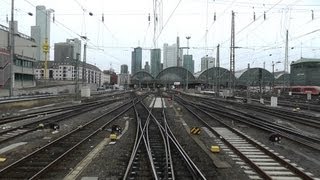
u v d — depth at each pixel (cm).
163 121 3684
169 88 18650
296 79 10769
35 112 4344
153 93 14162
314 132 2909
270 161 1697
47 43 8812
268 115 4522
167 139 2275
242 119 3819
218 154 1898
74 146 1981
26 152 1897
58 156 1773
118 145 2142
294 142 2336
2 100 4606
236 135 2619
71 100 7488
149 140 2352
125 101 7925
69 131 2772
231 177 1402
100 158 1747
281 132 2797
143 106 6106
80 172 1450
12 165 1491
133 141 2305
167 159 1642
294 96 9838
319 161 1748
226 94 8650
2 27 8538
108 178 1368
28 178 1341
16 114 4016
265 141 2356
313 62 10181
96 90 13600
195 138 2503
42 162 1625
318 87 9819
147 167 1550
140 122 3416
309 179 1334
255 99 8431
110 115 4309
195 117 4234
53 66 14800
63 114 4216
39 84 10962
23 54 9594
